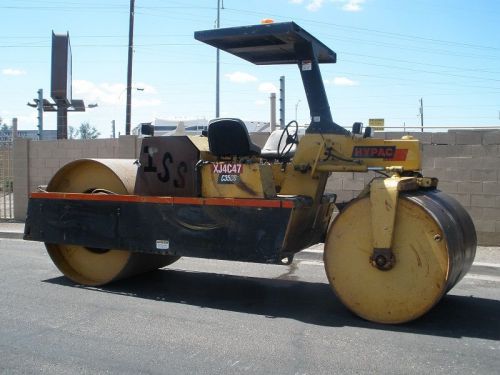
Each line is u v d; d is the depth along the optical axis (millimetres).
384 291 5773
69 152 13336
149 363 4688
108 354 4898
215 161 6832
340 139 6512
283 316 6113
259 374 4461
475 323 5871
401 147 6297
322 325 5777
